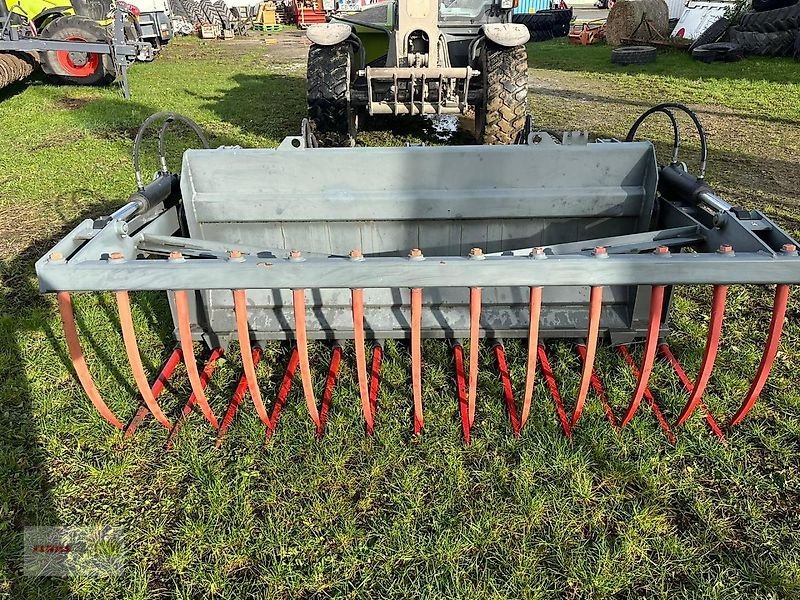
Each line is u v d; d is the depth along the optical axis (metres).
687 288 3.93
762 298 3.81
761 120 8.33
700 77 11.42
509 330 3.09
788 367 3.15
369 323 3.11
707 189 2.76
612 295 3.10
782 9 12.79
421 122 7.68
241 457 2.62
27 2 10.84
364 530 2.32
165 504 2.45
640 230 3.04
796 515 2.35
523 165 2.92
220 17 24.22
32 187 5.88
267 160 2.92
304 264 2.15
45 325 3.63
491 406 2.86
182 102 9.61
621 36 16.30
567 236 3.11
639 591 2.09
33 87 10.92
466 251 3.14
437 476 2.52
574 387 2.97
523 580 2.12
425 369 3.12
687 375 3.09
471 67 5.78
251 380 2.47
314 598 2.10
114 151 6.94
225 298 3.15
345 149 2.91
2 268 4.36
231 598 2.10
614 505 2.39
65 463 2.65
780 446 2.64
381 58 6.60
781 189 5.66
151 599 2.11
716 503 2.39
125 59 10.02
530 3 23.72
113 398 2.97
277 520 2.36
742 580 2.12
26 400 3.02
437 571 2.16
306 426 2.76
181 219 3.22
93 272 2.18
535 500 2.37
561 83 11.35
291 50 17.17
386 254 3.15
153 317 3.65
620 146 2.89
